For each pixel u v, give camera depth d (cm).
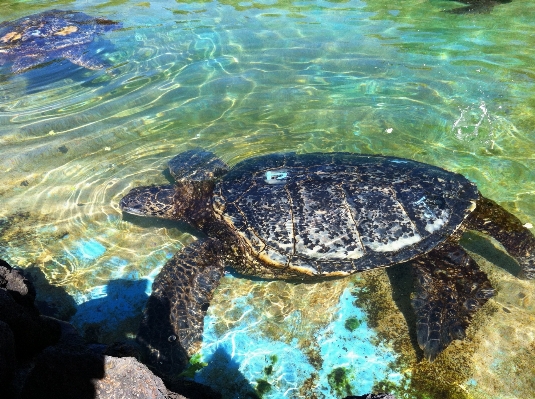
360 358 113
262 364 112
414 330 118
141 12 281
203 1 300
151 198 141
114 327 119
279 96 199
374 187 127
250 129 182
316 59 226
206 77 212
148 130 183
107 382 72
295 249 120
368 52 231
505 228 127
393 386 108
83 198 155
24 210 150
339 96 198
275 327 120
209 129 182
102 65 217
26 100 199
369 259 119
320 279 129
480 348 113
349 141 173
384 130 179
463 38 243
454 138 174
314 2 297
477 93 198
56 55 225
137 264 135
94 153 173
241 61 225
